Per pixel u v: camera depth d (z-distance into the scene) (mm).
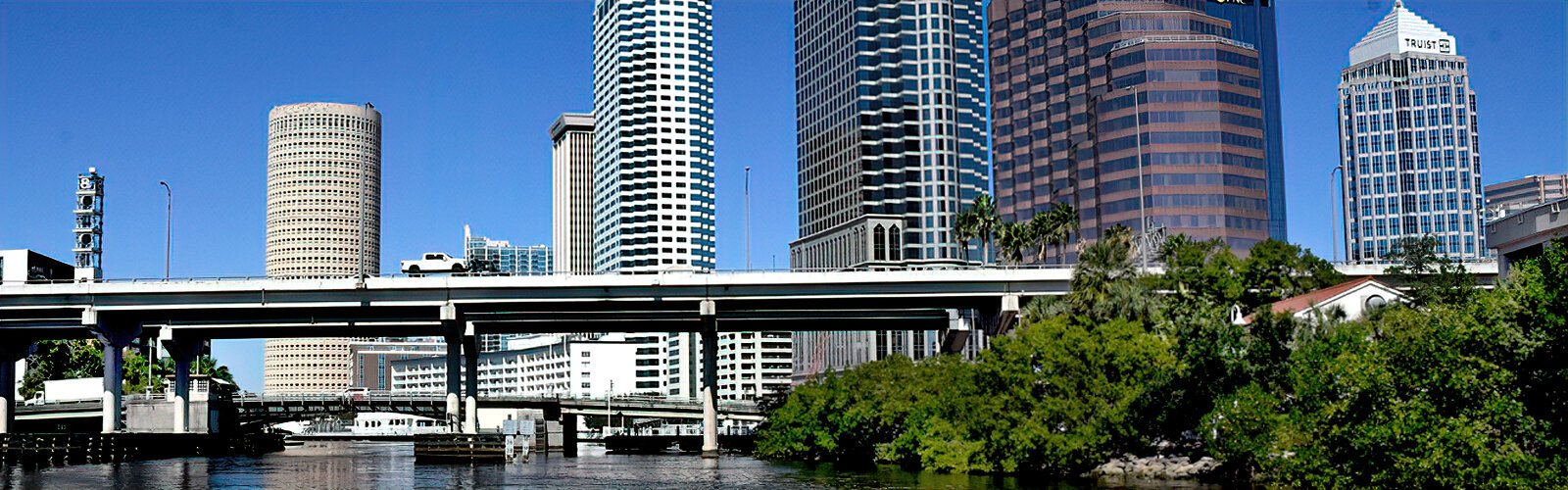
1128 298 103500
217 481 103688
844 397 121438
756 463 126375
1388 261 149875
